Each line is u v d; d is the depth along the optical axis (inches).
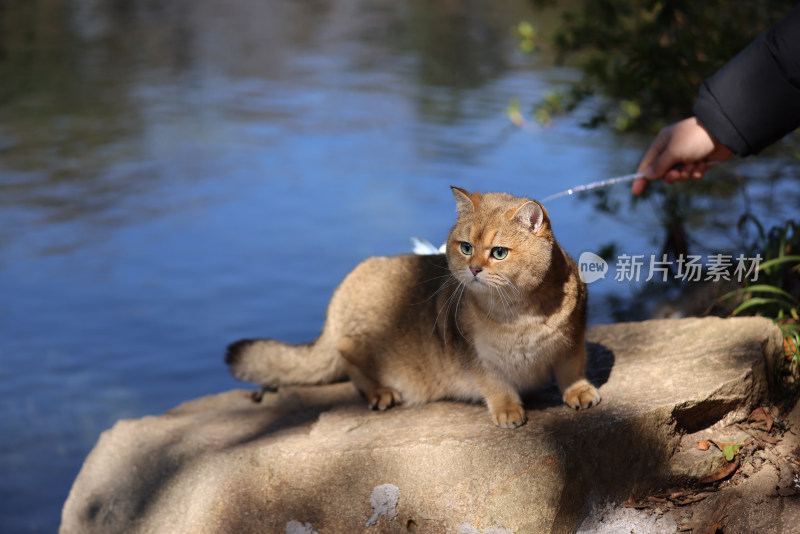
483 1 1378.0
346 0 1432.1
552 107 250.1
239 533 118.4
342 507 116.0
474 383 126.0
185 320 353.4
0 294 372.8
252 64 899.4
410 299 135.5
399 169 541.3
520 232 112.0
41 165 548.4
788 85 121.8
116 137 620.4
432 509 112.3
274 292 379.6
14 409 282.2
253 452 122.6
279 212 477.4
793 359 135.9
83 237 438.6
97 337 338.3
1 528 222.5
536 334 117.3
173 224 460.4
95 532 134.3
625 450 114.0
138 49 959.0
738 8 226.5
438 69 844.0
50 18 1119.0
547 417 119.6
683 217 228.1
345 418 132.3
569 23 257.8
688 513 111.7
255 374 150.0
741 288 166.2
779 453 118.3
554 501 109.0
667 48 214.2
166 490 128.6
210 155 585.0
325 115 690.8
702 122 129.3
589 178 474.9
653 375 128.1
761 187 275.4
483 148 572.4
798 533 104.1
